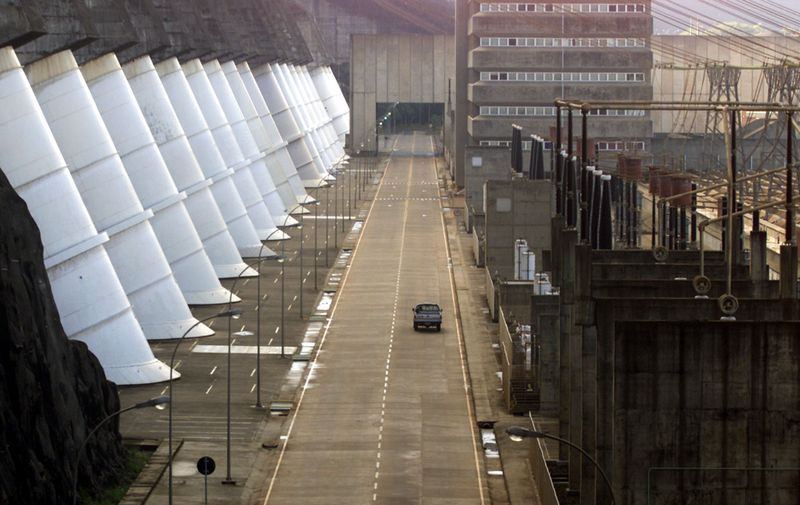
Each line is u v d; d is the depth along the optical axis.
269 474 103.38
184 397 126.00
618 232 175.12
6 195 100.38
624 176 174.50
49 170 131.88
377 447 111.12
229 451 101.50
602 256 117.19
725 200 122.06
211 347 148.62
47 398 93.75
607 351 86.19
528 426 115.81
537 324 125.62
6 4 127.44
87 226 133.25
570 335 100.00
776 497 72.31
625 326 72.31
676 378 72.31
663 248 115.50
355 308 173.50
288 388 130.62
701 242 90.94
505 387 126.00
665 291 99.75
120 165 151.50
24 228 101.25
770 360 71.88
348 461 107.00
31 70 145.00
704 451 72.50
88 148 148.62
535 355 124.12
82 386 101.75
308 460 107.06
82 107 148.25
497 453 110.12
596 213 127.31
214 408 122.12
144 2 188.75
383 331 158.88
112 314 131.88
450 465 106.38
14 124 130.88
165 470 103.12
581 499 92.81
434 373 138.00
